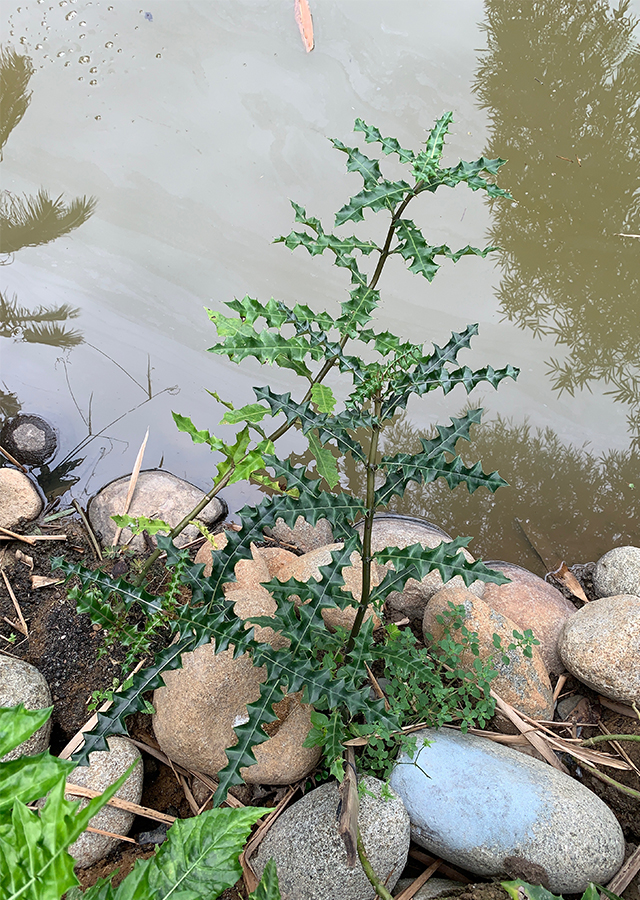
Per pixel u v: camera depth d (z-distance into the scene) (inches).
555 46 151.7
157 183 134.0
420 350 59.9
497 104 144.7
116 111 141.3
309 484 59.4
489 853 69.0
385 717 58.2
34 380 112.1
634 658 82.2
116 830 72.0
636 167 137.4
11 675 76.8
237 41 152.7
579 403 119.1
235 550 58.4
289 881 66.2
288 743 74.4
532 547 105.5
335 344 61.2
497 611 94.2
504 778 72.7
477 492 111.7
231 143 138.3
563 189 135.9
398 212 57.0
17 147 135.2
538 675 85.5
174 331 119.9
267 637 74.9
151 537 97.5
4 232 124.4
